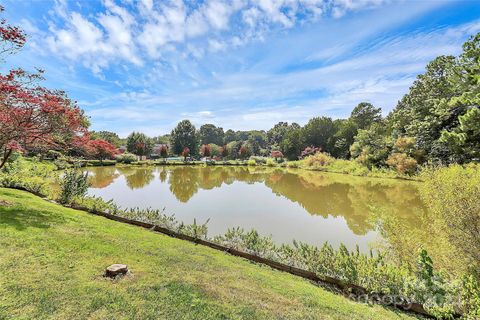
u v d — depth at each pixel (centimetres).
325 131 4947
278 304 342
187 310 291
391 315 372
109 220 712
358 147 3175
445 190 486
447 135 992
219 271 437
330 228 955
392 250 538
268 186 1958
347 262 478
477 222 432
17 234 437
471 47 823
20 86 539
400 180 2148
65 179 916
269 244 627
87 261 383
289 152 5188
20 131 561
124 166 3306
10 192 841
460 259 445
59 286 303
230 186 1944
